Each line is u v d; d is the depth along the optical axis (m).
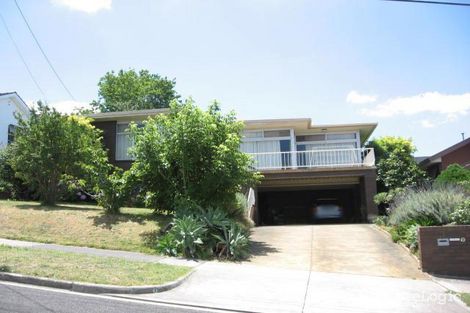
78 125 18.45
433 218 13.19
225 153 14.15
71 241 13.20
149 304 7.83
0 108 26.67
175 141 14.34
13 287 8.26
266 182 24.83
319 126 26.39
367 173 22.66
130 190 15.74
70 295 8.02
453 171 20.94
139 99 50.44
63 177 17.88
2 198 21.34
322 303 8.38
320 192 28.62
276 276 10.36
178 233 12.60
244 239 12.86
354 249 13.62
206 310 7.74
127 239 13.45
